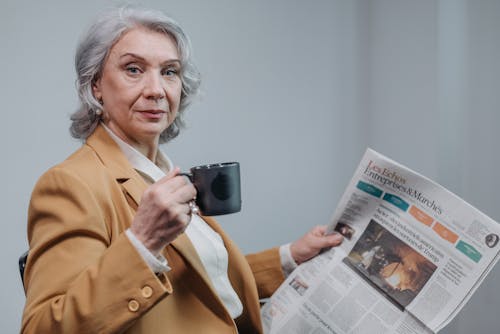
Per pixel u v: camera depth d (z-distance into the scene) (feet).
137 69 4.10
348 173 9.34
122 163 4.11
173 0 7.87
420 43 8.41
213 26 8.18
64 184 3.63
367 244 4.76
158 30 4.21
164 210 3.21
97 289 3.17
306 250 5.08
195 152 8.16
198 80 4.65
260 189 8.67
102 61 4.12
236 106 8.41
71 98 7.36
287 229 8.91
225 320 4.02
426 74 8.34
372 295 4.58
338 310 4.62
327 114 9.11
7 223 7.13
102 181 3.83
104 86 4.16
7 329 7.17
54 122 7.29
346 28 9.16
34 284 3.40
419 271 4.47
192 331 3.86
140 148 4.39
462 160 8.15
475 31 7.86
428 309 4.34
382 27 9.07
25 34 7.09
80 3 7.35
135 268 3.20
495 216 7.67
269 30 8.60
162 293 3.20
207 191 3.71
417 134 8.55
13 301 7.20
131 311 3.18
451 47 8.15
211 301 4.02
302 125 8.93
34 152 7.22
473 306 7.99
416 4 8.45
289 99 8.81
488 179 7.76
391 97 8.98
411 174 4.52
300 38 8.84
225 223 8.47
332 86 9.12
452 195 4.39
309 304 4.75
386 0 8.96
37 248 3.49
